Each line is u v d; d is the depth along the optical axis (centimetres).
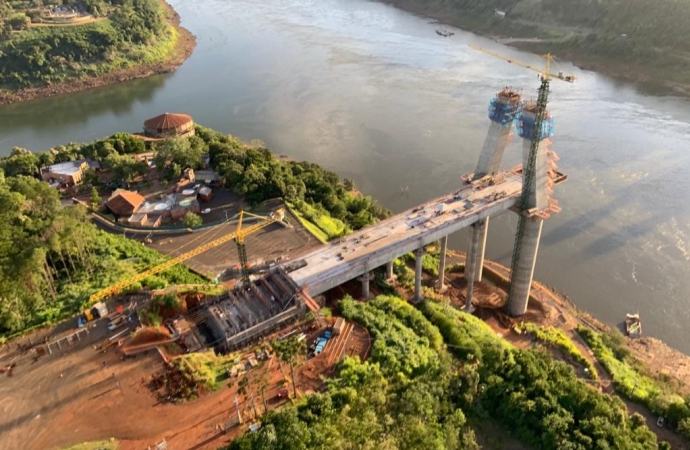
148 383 9656
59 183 18738
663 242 16538
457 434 9256
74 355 10294
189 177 18488
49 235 12100
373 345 10538
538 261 16125
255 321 11012
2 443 8650
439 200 14412
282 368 10012
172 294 11481
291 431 8200
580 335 13512
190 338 10806
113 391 9519
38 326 10925
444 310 12850
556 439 9219
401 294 13850
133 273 12769
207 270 13488
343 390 9288
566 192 19062
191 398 9356
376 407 9244
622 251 16312
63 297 11700
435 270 15962
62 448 8512
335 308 12075
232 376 9844
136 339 10475
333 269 12169
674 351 13125
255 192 17162
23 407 9275
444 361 10375
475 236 13738
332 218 16838
